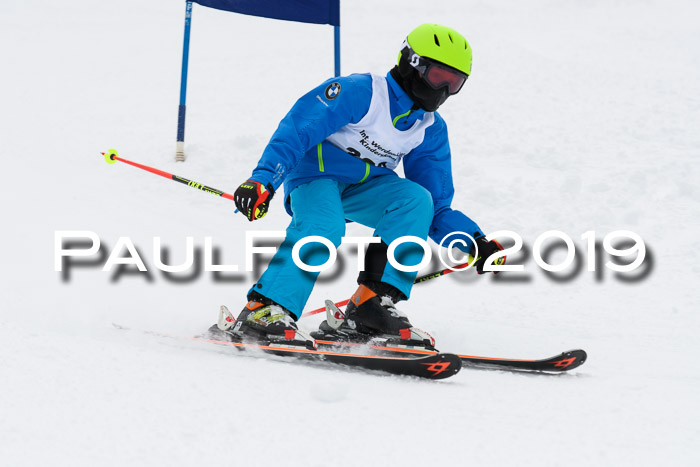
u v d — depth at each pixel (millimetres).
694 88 34312
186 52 24562
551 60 37812
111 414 6492
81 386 7117
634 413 7566
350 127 10398
